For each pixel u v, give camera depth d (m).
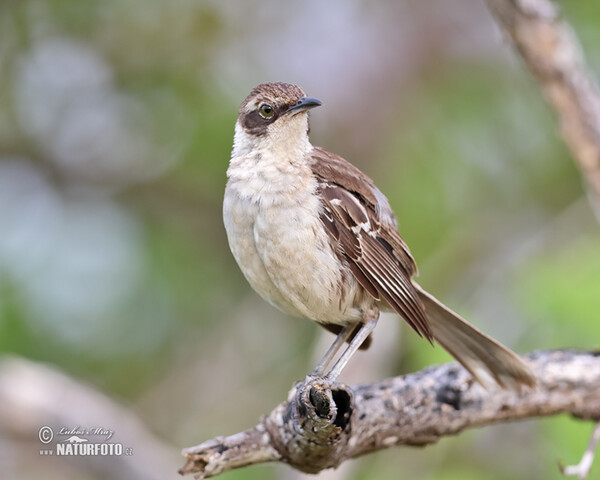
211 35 13.53
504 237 13.20
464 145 13.30
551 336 10.44
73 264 12.57
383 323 11.06
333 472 10.25
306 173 7.80
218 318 12.74
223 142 12.85
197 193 13.34
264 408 12.10
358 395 7.55
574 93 9.25
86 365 12.12
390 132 13.30
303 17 13.62
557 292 10.44
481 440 11.00
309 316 8.04
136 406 12.12
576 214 12.63
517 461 10.93
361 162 13.30
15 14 13.30
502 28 9.26
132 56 13.56
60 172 13.59
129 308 12.36
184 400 12.23
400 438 7.66
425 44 13.52
